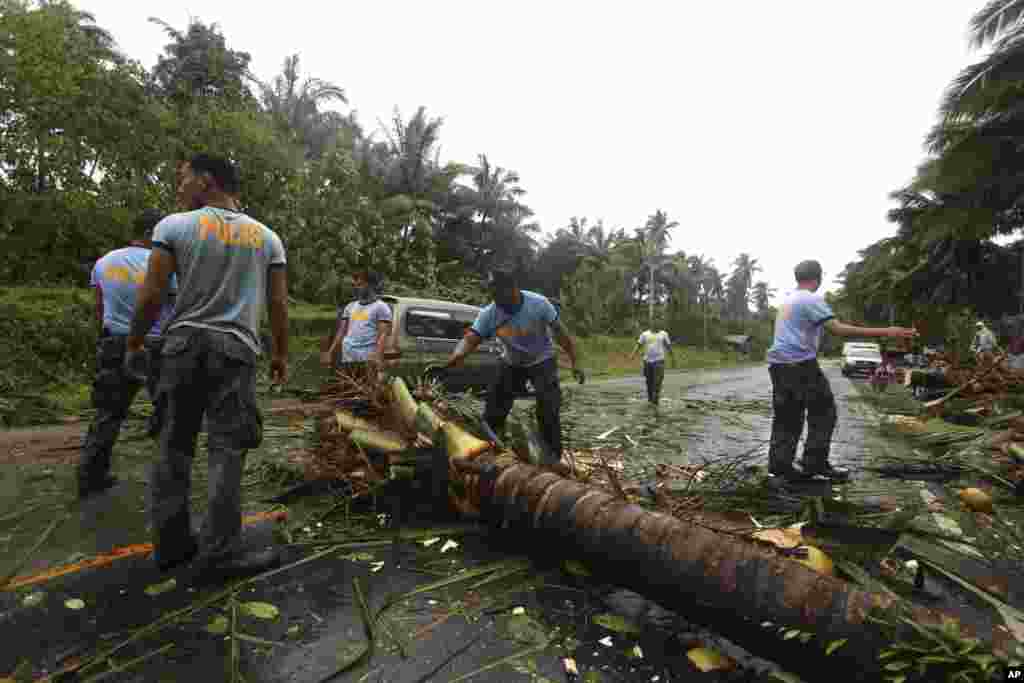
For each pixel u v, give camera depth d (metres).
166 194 14.54
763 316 92.69
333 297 20.83
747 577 1.81
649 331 9.86
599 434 6.27
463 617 2.07
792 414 4.19
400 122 34.56
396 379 3.68
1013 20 14.12
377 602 2.17
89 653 1.80
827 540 2.12
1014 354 5.75
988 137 15.98
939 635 1.56
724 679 1.73
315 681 1.67
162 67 27.30
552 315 3.89
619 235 60.09
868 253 42.12
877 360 22.67
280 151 18.12
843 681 1.62
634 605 2.21
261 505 3.33
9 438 5.74
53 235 12.79
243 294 2.40
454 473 2.93
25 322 9.45
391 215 28.61
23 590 2.23
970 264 27.39
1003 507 3.48
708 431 6.80
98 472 3.53
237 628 1.96
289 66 36.59
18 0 12.32
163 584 2.29
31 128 12.09
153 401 2.43
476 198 39.47
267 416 6.28
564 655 1.85
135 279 3.46
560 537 2.37
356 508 3.28
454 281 30.61
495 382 4.11
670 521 2.11
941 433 5.62
